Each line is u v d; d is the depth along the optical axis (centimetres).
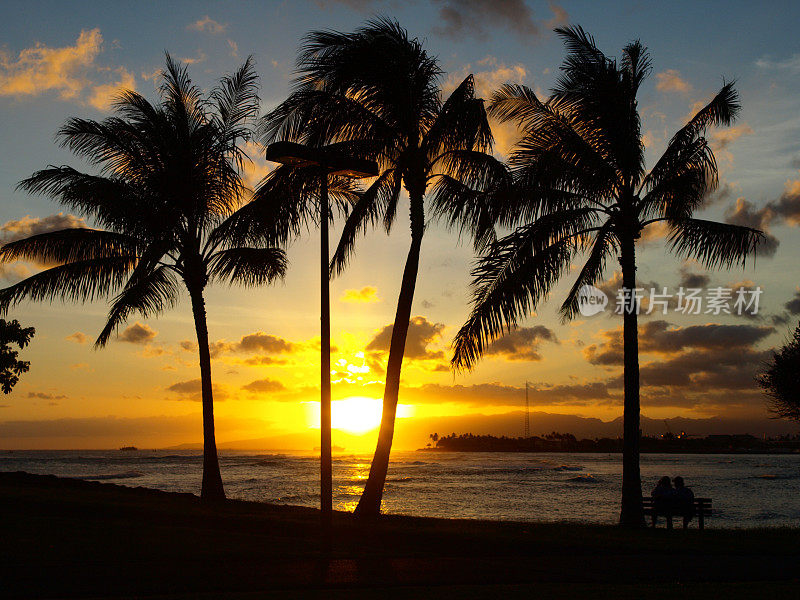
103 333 2467
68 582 1041
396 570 1183
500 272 1992
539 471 10112
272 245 2264
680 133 2034
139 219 2281
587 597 984
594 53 2011
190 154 2334
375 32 1994
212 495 2312
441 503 4278
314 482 6475
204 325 2400
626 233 2039
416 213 2064
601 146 2033
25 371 3381
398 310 2052
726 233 1991
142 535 1419
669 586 1080
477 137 2048
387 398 2023
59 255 2308
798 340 2808
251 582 1073
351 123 2009
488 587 1060
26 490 2178
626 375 2019
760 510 3747
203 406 2370
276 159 1399
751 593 1027
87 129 2280
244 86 2494
